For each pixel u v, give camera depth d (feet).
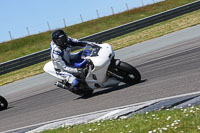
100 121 34.24
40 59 140.05
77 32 239.91
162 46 91.50
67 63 50.62
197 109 28.02
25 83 95.81
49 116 45.60
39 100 62.54
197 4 175.01
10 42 241.55
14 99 73.36
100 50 48.06
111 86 48.52
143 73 57.62
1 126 48.75
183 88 37.22
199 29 104.78
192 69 47.06
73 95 57.16
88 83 49.62
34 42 236.84
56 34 49.24
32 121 45.55
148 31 143.33
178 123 26.00
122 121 31.42
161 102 34.22
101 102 43.73
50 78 91.40
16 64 134.31
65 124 37.55
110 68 46.98
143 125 28.07
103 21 248.11
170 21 158.10
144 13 248.32
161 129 25.77
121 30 155.63
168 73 49.88
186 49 71.77
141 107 34.65
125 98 41.22
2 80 117.08
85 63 48.57
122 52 105.50
